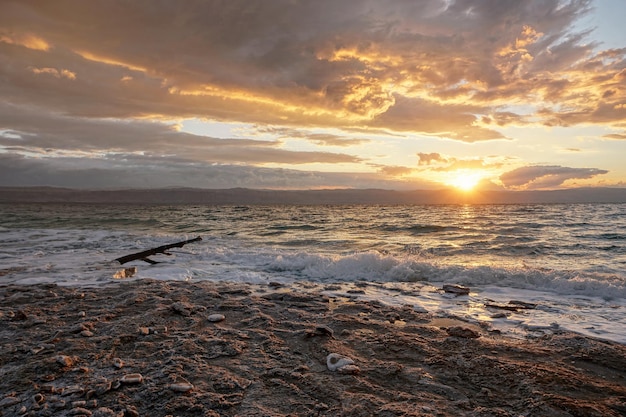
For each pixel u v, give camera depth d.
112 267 10.75
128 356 4.23
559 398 3.33
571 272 9.47
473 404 3.26
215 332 5.05
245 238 20.34
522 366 4.03
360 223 32.12
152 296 6.98
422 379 3.72
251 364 4.04
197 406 3.16
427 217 43.09
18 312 5.77
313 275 10.23
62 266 10.95
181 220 37.75
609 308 6.80
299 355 4.32
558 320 6.01
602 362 4.19
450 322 5.87
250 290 8.09
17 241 17.91
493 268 9.87
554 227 26.05
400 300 7.41
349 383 3.62
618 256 13.98
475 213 54.25
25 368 3.86
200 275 10.09
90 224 31.25
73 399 3.26
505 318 6.12
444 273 9.78
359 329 5.29
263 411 3.09
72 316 5.71
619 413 3.13
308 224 31.25
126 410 3.07
